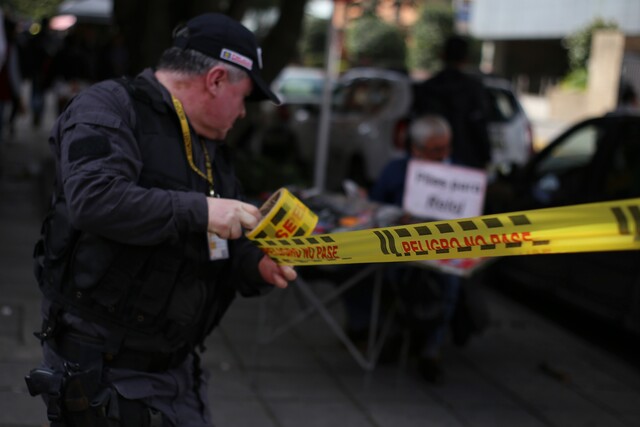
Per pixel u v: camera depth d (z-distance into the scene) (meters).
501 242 2.03
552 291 6.86
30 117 18.50
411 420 4.66
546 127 25.28
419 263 4.57
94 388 2.41
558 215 1.91
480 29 33.00
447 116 7.31
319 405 4.75
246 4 9.41
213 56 2.52
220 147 2.71
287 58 9.45
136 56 9.54
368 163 10.81
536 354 6.01
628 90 12.24
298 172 10.22
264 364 5.29
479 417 4.79
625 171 6.48
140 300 2.45
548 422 4.79
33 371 2.45
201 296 2.58
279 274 2.67
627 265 6.05
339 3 7.77
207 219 2.30
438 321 4.95
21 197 9.37
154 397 2.54
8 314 5.60
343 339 5.16
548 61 31.47
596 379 5.60
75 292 2.46
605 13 26.77
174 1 9.10
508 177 7.62
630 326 6.02
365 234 2.29
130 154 2.38
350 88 11.94
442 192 5.16
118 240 2.32
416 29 36.25
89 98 2.43
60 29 22.19
